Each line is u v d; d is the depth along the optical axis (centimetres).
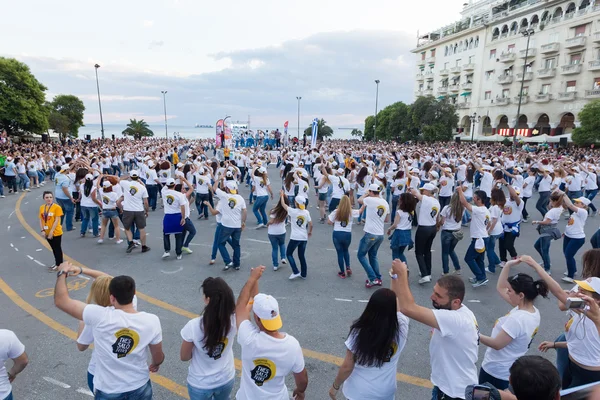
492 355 321
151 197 1317
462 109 6362
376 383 273
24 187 1819
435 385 286
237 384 413
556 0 4653
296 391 287
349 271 725
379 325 263
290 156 2059
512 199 751
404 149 3334
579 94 4462
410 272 755
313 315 567
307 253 872
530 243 977
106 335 270
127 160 2500
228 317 283
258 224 1122
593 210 1330
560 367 363
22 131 4588
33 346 480
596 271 401
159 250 873
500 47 5559
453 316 268
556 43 4666
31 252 847
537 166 1580
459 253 889
